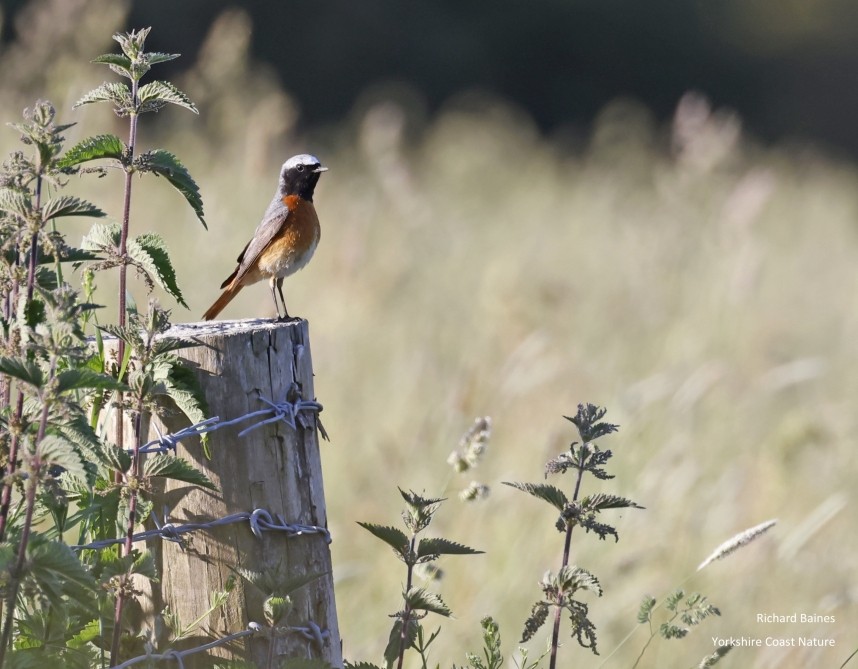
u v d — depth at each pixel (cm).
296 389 545
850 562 1030
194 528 522
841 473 1169
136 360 488
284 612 491
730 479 1116
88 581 421
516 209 2706
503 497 987
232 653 525
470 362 1316
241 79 2092
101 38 1571
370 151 2578
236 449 527
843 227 3231
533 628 503
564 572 504
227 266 1448
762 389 1383
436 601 516
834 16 5556
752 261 1752
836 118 5569
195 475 480
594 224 2559
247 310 1454
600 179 3197
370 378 1322
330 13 4469
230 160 1970
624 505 508
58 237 457
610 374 1427
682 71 5400
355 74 4519
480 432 739
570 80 5169
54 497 458
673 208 2136
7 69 1576
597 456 512
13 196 450
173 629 516
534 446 1119
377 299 1573
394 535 522
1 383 495
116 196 1457
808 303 2147
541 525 965
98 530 521
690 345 1565
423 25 4784
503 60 5053
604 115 3991
